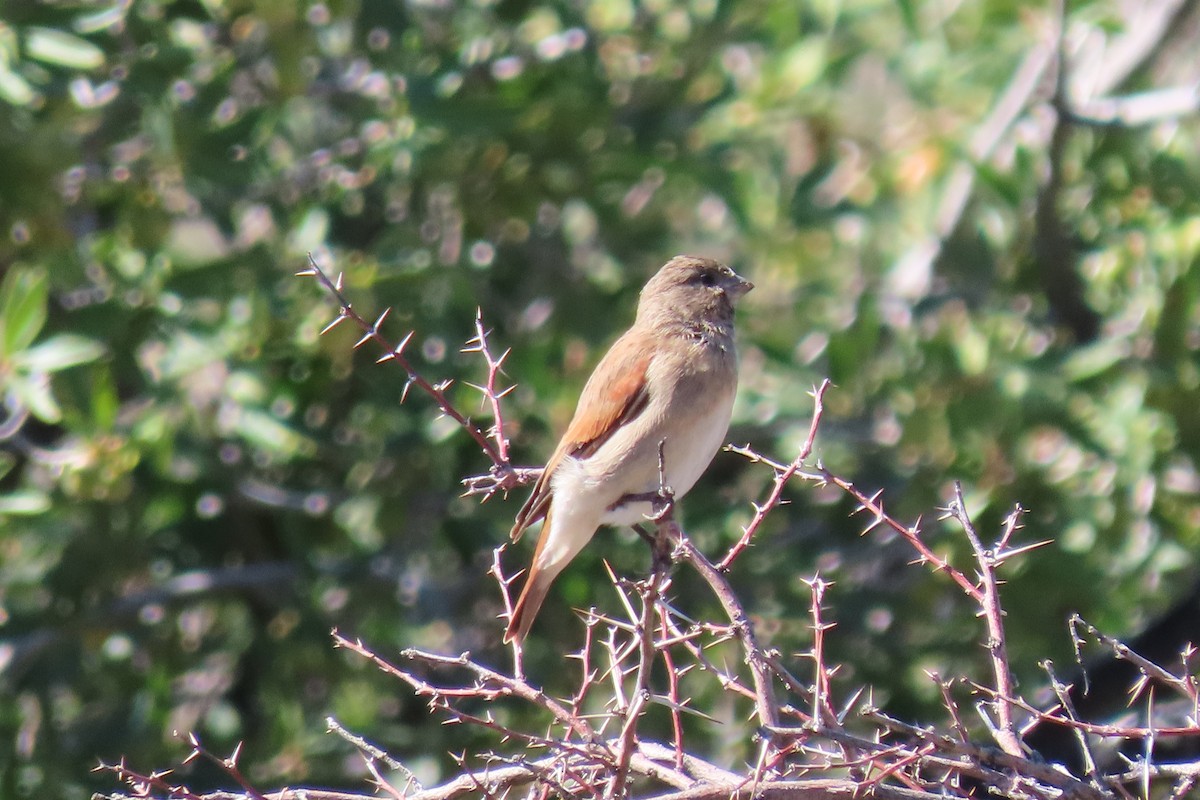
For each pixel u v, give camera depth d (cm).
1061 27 1396
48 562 1213
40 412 1054
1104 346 1243
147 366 1176
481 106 1186
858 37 1577
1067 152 1460
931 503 1230
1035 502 1212
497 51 1295
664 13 1355
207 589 1248
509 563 1273
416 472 1254
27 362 1064
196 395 1194
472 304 1220
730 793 630
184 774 1220
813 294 1456
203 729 1256
